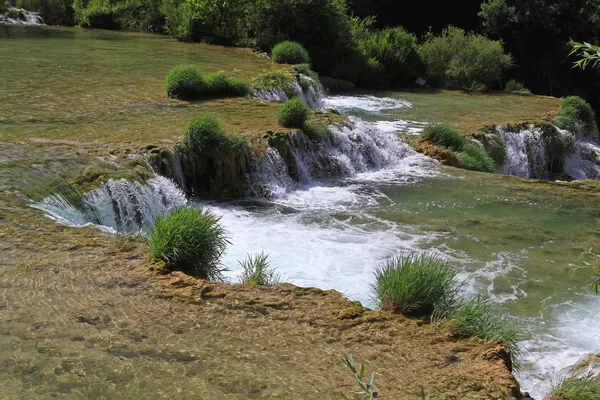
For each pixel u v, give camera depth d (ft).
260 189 45.62
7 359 18.85
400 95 96.37
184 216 27.20
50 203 32.99
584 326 29.19
